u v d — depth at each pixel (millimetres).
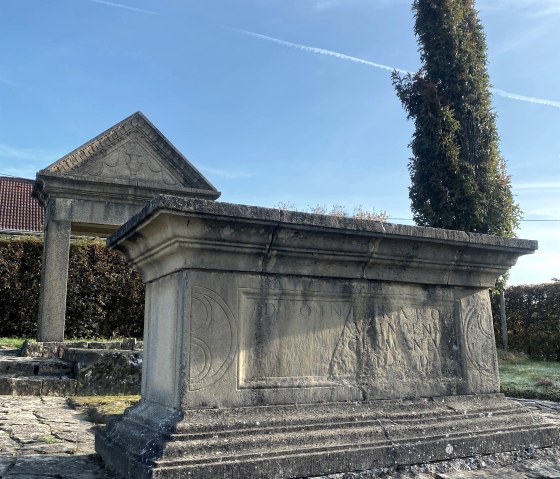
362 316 3863
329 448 3223
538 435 4035
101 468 3557
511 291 16344
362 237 3730
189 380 3197
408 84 14609
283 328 3553
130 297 15359
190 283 3318
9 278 14648
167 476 2764
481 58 14445
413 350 4023
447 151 13742
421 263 4055
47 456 3939
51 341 9711
